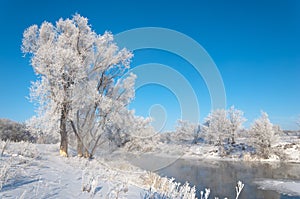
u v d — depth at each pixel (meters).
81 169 11.77
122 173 15.55
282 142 63.97
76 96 17.95
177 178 26.66
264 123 57.84
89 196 6.54
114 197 6.61
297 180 29.70
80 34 19.92
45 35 19.61
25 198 5.38
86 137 21.16
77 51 19.45
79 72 17.86
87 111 20.48
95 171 11.80
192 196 7.47
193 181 26.38
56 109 17.17
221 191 23.08
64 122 18.02
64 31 20.05
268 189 24.69
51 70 17.28
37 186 6.44
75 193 6.61
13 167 8.08
